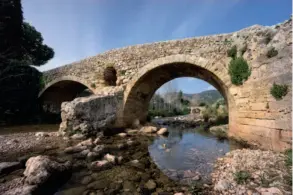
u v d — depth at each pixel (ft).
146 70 42.09
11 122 59.57
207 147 28.68
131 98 46.06
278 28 22.52
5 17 58.44
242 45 29.30
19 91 64.23
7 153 21.76
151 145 30.17
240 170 15.25
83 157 20.43
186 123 69.10
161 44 40.81
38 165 13.79
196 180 15.24
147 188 13.50
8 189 11.93
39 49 77.56
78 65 56.65
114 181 14.62
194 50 36.70
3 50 61.11
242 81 28.89
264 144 22.95
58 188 13.29
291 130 18.66
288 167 14.94
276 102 20.95
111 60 48.21
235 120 31.78
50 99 75.31
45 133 34.78
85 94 114.42
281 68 20.63
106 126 39.09
